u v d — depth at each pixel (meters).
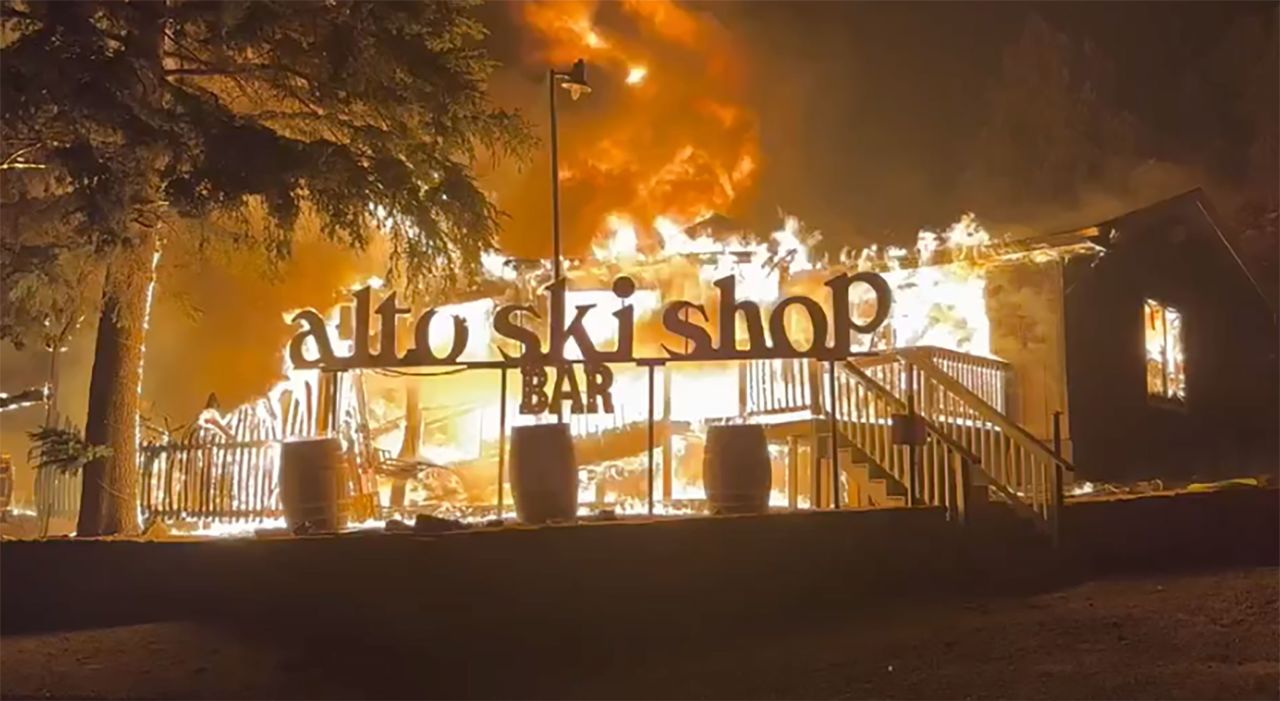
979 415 13.16
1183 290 19.33
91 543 10.02
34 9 11.09
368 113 12.77
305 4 11.86
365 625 9.68
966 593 10.83
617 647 9.27
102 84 10.70
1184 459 18.59
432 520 10.63
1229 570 11.76
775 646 9.15
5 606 9.83
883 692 7.77
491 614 9.96
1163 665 8.16
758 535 10.80
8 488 17.77
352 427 15.26
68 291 12.21
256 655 8.94
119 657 8.83
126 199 10.95
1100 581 11.23
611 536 10.38
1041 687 7.73
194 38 12.25
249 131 11.53
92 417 12.20
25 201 12.02
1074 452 17.25
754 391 15.36
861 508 11.60
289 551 9.91
